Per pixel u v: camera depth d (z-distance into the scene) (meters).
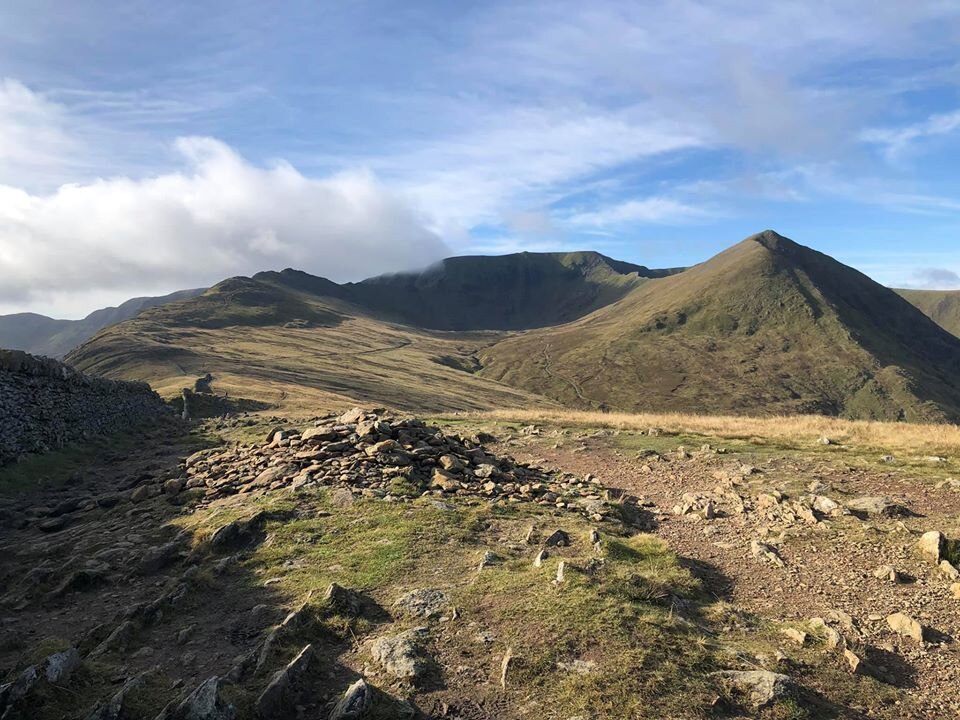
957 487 15.18
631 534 12.84
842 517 13.28
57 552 11.97
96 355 134.88
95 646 7.95
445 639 7.73
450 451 18.56
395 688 6.75
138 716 6.11
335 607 8.42
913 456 19.48
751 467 18.45
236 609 8.95
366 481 14.79
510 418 34.31
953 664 7.74
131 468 20.64
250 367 130.12
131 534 12.75
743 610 9.09
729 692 6.66
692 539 12.67
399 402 119.19
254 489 14.91
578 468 20.30
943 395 196.38
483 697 6.62
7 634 8.41
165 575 10.56
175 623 8.60
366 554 10.58
